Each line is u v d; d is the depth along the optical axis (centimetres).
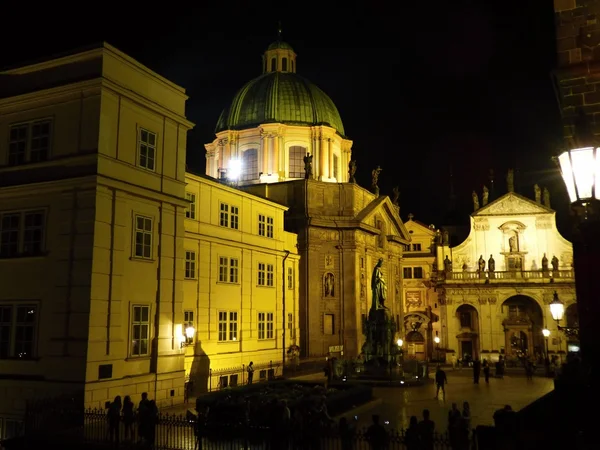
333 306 5741
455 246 8256
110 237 2609
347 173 6819
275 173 6141
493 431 998
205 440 2050
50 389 2456
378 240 6631
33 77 2856
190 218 3741
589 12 1029
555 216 7425
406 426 2434
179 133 3180
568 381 962
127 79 2809
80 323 2466
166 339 2911
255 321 4419
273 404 1995
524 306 7325
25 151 2792
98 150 2580
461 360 6769
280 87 6506
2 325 2664
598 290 941
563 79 1023
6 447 2066
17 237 2712
